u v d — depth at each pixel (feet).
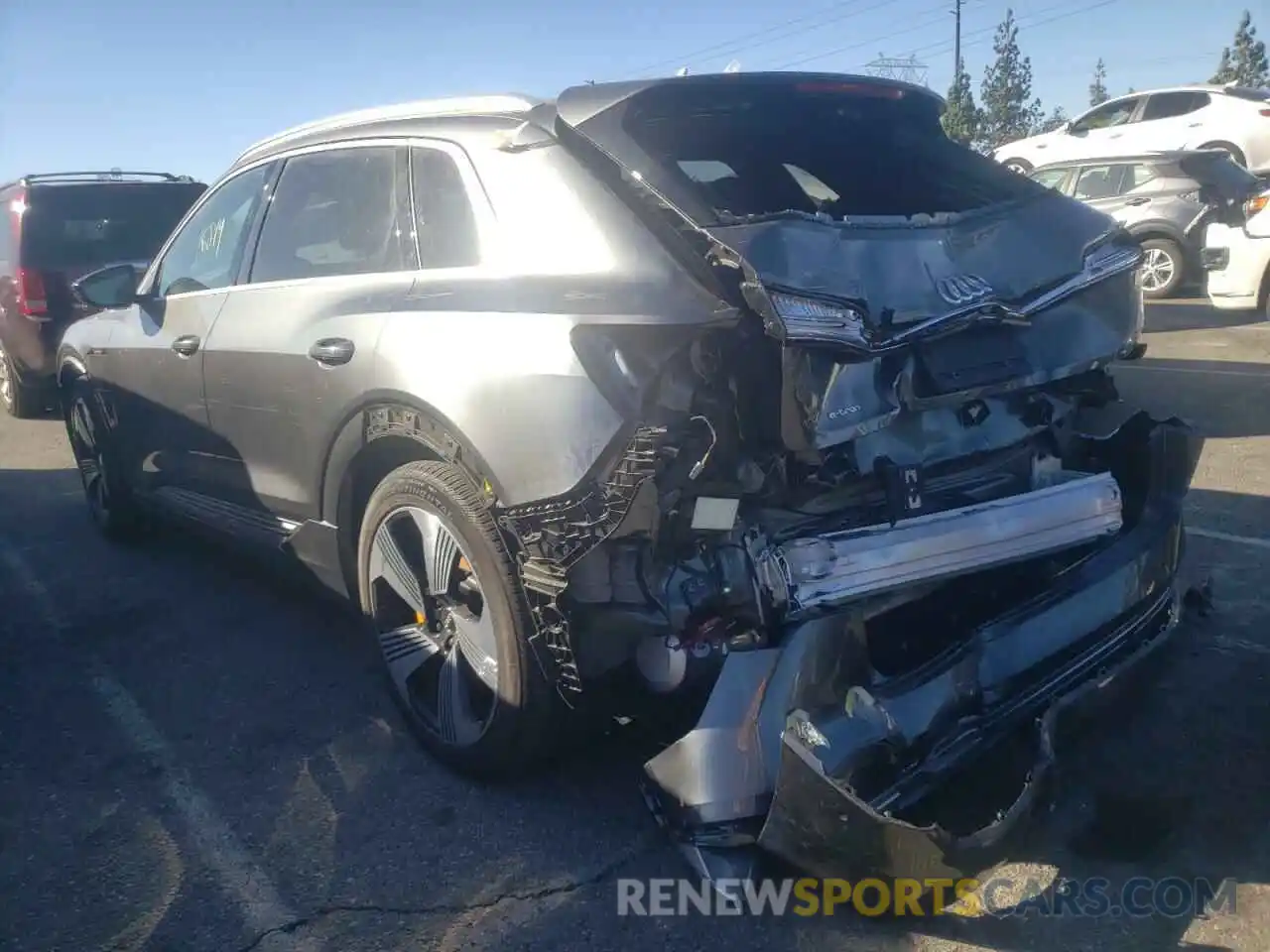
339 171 12.88
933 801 9.61
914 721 9.10
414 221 11.59
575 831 10.29
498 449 9.61
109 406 17.67
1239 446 22.53
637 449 8.67
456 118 11.66
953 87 162.50
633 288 9.14
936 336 9.29
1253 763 10.93
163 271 16.66
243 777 11.45
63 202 30.83
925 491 9.94
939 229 10.07
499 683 10.24
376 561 11.69
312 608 16.07
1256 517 18.06
